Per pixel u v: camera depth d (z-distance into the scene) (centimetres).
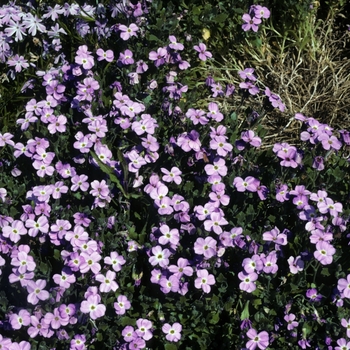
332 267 77
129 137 85
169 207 78
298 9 99
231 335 75
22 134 86
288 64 101
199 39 98
